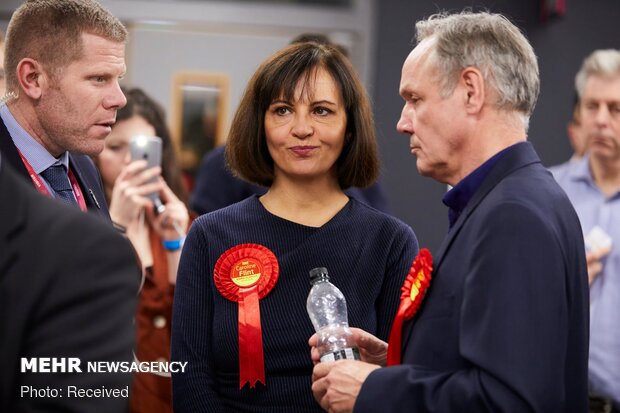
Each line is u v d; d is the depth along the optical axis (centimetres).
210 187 400
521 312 188
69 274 170
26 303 166
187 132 545
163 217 342
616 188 376
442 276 207
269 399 248
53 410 166
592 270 356
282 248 258
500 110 212
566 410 204
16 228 170
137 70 539
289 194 265
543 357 186
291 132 256
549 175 211
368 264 258
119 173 368
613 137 371
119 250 176
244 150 266
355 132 265
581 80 383
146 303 336
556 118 551
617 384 354
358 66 546
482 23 215
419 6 546
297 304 253
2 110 256
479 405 187
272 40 546
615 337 357
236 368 251
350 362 213
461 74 212
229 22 543
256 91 262
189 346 253
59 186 262
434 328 204
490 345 187
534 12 549
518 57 213
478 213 203
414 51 221
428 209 546
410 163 545
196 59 543
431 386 195
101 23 256
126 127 369
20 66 252
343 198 270
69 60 252
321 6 545
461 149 214
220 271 255
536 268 190
